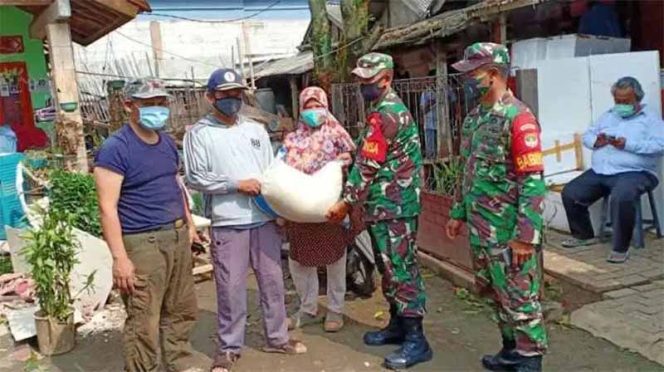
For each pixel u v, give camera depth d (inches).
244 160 147.7
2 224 261.4
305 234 166.2
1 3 281.7
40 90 378.9
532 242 124.4
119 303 197.2
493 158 128.0
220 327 151.6
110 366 157.2
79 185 211.3
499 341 160.4
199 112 497.7
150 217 133.9
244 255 150.4
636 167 205.6
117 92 390.3
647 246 212.4
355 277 195.3
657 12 308.7
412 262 148.0
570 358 147.0
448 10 406.0
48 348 163.9
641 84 229.1
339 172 153.9
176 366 149.6
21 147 376.2
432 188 242.8
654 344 147.7
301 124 161.6
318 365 152.1
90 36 397.4
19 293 204.4
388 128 141.7
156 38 663.1
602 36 297.0
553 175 251.6
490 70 125.9
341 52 294.7
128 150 130.9
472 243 136.8
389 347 160.2
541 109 257.6
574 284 187.3
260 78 592.1
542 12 327.3
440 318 176.6
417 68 395.9
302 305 175.9
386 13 462.9
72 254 168.1
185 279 143.9
